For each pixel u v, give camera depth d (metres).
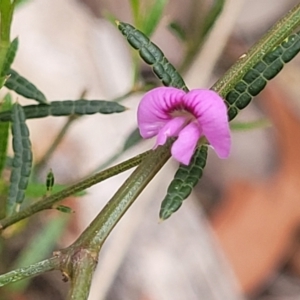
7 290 0.15
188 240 0.19
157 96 0.10
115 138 0.19
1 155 0.12
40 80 0.19
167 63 0.10
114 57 0.20
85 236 0.09
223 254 0.20
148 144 0.17
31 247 0.15
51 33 0.20
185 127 0.10
